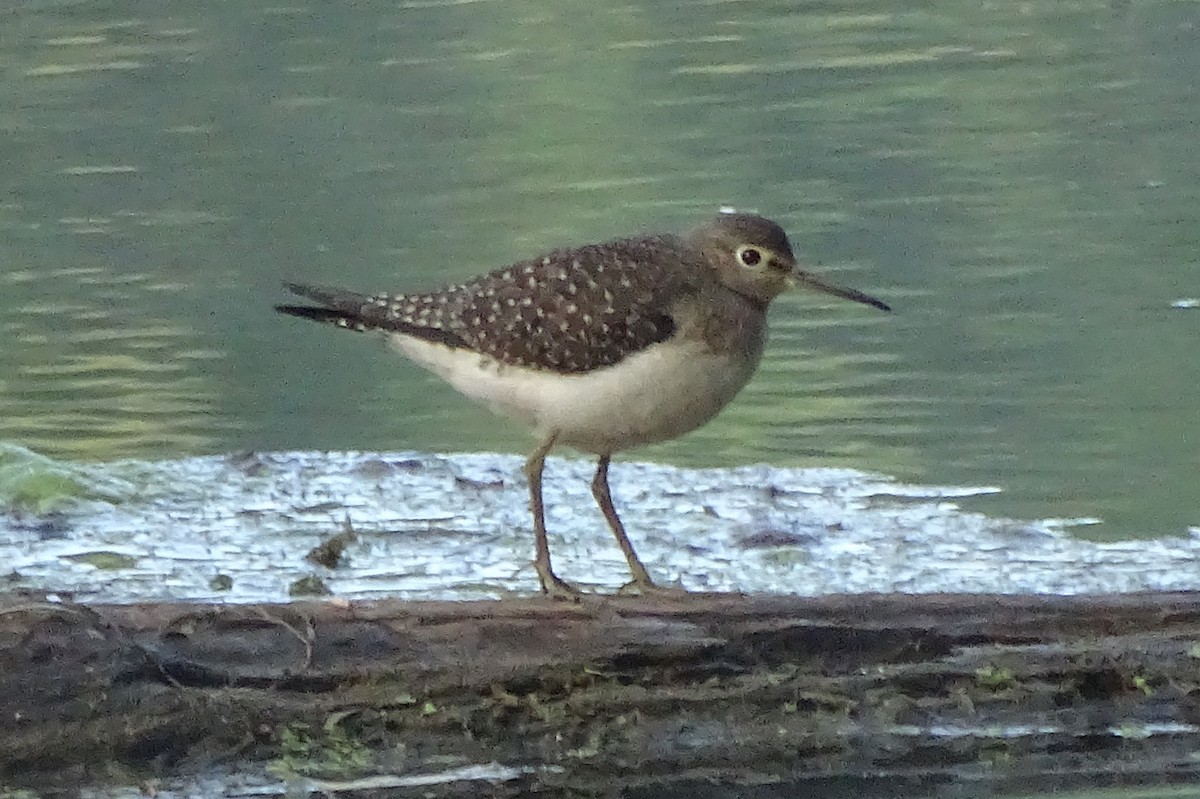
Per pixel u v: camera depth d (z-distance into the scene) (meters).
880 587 11.90
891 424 15.57
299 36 25.25
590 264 11.02
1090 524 13.18
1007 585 11.91
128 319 18.33
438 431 15.91
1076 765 10.26
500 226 19.78
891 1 27.41
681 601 10.43
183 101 23.69
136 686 9.81
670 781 10.05
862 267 18.83
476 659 10.05
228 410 16.30
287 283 12.99
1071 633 10.45
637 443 11.26
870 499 13.83
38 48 24.77
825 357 17.05
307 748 9.92
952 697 10.35
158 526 13.41
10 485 13.98
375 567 12.52
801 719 10.24
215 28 25.05
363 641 10.05
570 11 25.98
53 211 20.72
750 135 22.52
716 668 10.23
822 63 24.66
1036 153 21.78
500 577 12.30
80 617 9.88
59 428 15.71
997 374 16.53
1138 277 18.45
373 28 25.56
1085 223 19.77
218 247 19.70
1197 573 12.11
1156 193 20.50
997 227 19.75
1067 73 24.30
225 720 9.88
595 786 9.99
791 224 19.86
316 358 17.66
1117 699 10.44
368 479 14.50
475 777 9.95
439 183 21.17
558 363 10.84
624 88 23.88
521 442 15.66
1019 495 13.86
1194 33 25.75
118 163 21.98
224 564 12.59
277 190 21.00
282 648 9.98
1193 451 14.75
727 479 14.40
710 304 10.95
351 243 19.45
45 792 9.66
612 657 10.09
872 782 10.15
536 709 10.08
